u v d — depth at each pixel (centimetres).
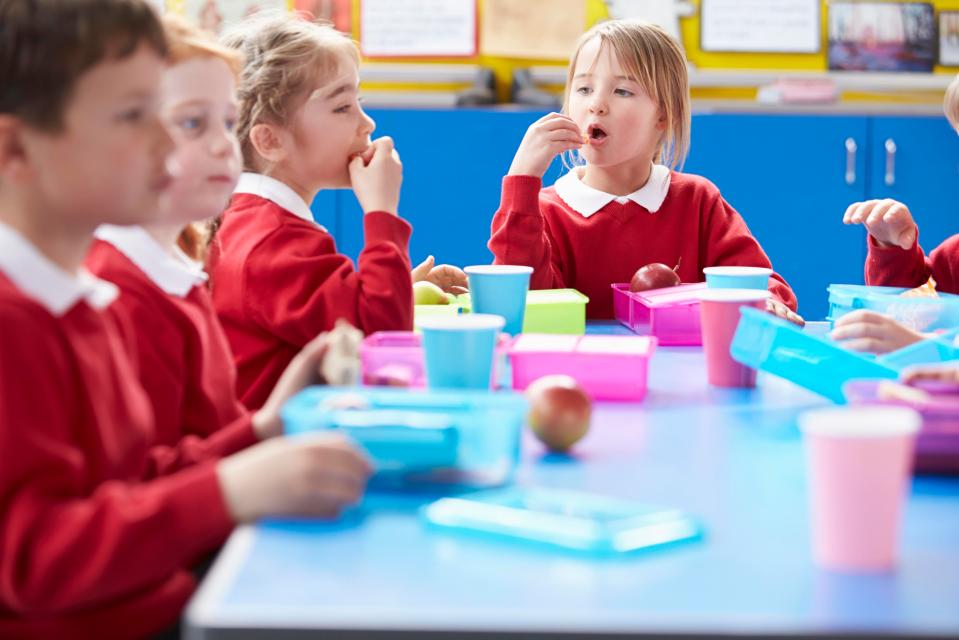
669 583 68
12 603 81
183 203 128
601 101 212
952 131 332
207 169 128
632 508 80
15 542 80
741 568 71
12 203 92
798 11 362
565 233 218
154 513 79
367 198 168
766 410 117
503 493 85
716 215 220
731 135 329
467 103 339
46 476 83
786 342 123
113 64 89
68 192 91
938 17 364
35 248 93
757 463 96
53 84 89
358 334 109
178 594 97
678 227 218
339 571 70
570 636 61
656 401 122
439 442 87
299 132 172
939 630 61
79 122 90
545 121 206
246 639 62
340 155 174
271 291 158
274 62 170
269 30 174
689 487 89
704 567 71
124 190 92
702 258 220
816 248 334
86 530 79
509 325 157
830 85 349
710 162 330
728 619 63
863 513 70
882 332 131
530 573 70
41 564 79
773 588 67
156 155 93
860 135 331
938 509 84
